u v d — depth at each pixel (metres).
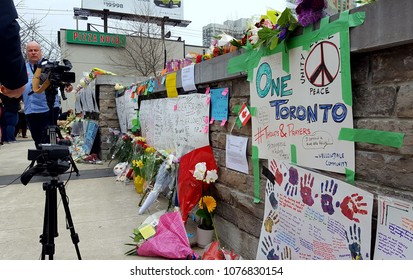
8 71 1.62
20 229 3.29
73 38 20.89
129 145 5.71
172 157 3.46
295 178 1.98
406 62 1.40
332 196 1.74
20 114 12.85
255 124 2.36
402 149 1.42
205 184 3.03
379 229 1.51
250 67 2.37
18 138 13.18
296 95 1.94
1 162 7.16
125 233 3.17
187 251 2.59
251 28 2.34
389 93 1.47
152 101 4.80
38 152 2.19
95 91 7.32
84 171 6.05
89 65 21.45
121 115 6.71
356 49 1.54
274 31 2.02
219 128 2.96
